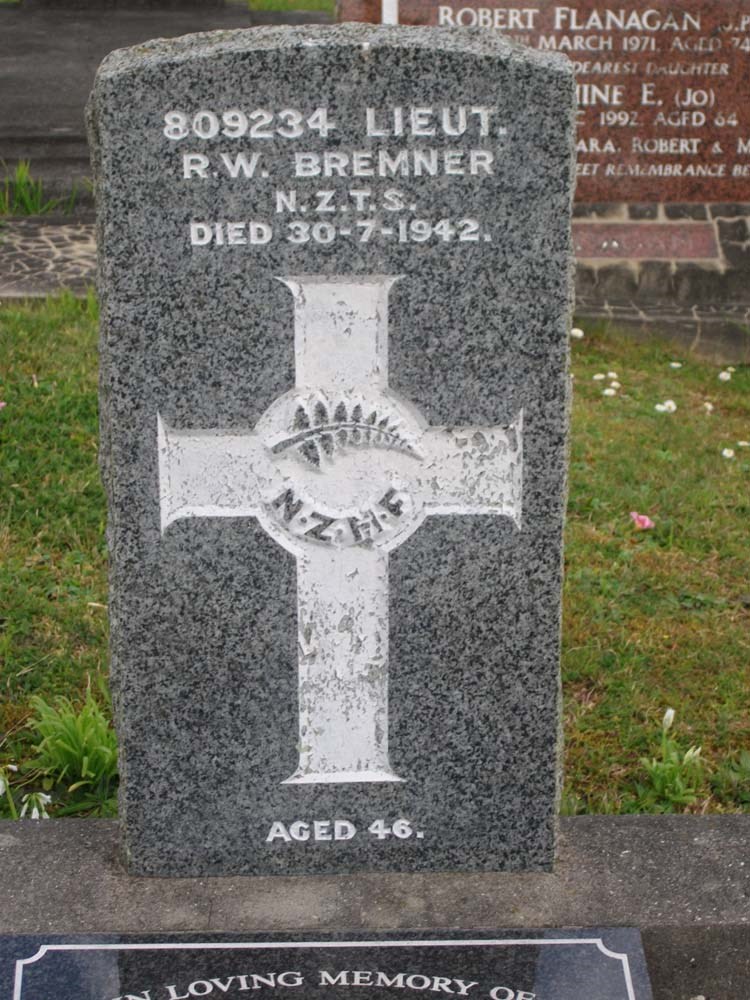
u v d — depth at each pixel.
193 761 1.96
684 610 2.61
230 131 1.81
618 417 3.42
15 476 2.85
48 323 3.60
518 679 1.95
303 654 1.94
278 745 1.96
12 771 2.23
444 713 1.96
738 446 3.26
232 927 1.90
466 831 1.98
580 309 4.18
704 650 2.50
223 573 1.92
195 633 1.93
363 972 1.86
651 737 2.31
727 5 4.09
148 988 1.84
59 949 1.87
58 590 2.56
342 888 1.96
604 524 2.85
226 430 1.88
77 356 3.37
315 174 1.82
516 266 1.85
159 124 1.81
